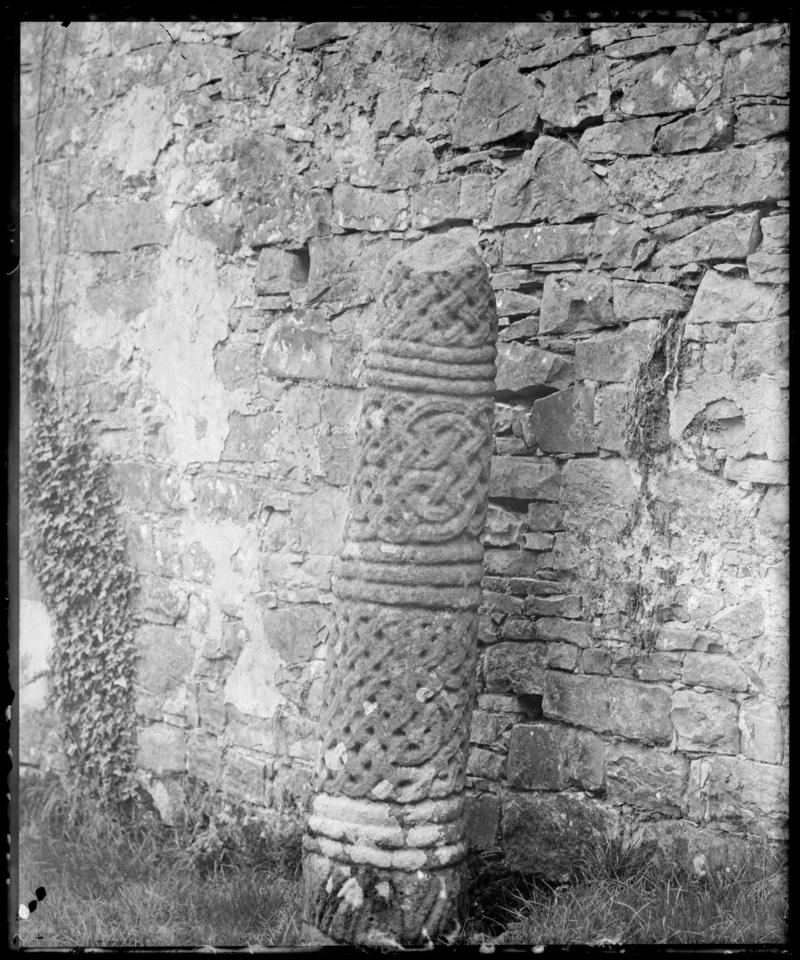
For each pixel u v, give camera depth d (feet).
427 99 15.55
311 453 16.55
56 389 19.86
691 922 12.34
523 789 14.42
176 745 17.83
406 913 11.91
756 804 12.71
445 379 12.05
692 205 13.32
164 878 15.43
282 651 16.62
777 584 12.69
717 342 13.15
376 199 15.97
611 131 13.96
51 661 19.36
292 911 13.76
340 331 16.26
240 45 17.52
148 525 18.49
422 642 12.03
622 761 13.73
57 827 17.71
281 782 16.40
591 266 14.11
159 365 18.52
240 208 17.47
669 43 13.50
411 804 12.05
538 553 14.52
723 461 13.12
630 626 13.71
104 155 19.42
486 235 15.03
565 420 14.26
